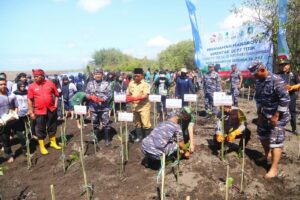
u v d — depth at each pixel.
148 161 6.05
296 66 14.05
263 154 6.39
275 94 5.05
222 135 5.89
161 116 11.41
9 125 7.14
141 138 7.73
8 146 7.20
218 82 10.53
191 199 4.73
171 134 5.64
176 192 4.94
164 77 10.93
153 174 5.65
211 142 7.26
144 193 4.99
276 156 5.24
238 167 5.72
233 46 17.50
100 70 7.28
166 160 5.77
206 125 9.39
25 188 5.69
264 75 5.04
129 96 7.15
